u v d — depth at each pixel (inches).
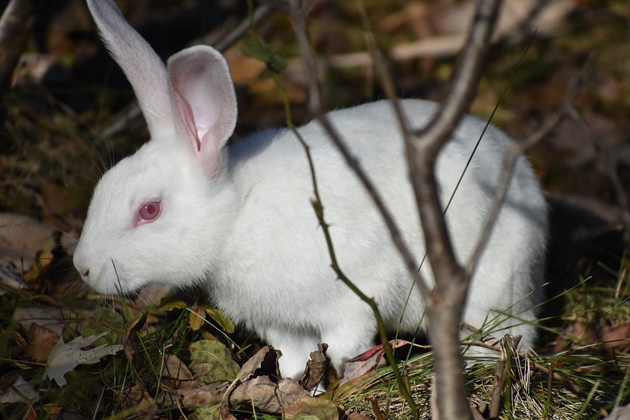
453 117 99.6
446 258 107.2
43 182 238.2
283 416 153.9
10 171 238.4
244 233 177.6
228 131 170.9
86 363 163.2
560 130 304.5
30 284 200.5
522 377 162.9
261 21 259.3
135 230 171.2
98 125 266.1
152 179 172.7
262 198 177.9
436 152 101.4
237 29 259.1
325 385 187.9
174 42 333.7
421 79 335.3
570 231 249.3
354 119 193.8
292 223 177.0
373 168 182.5
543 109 318.3
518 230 194.7
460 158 190.4
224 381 168.1
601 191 275.7
